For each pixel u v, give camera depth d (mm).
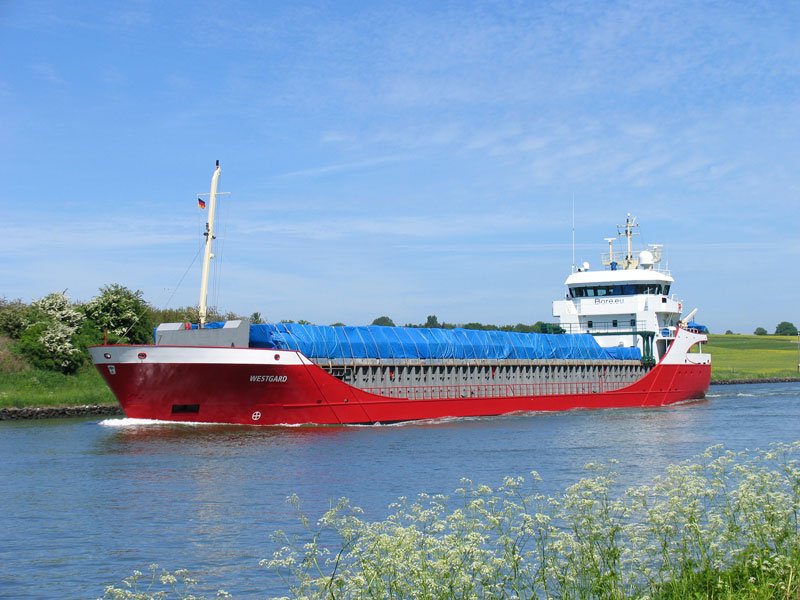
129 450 52719
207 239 68875
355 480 41312
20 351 97500
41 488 40188
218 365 61688
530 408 86188
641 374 102438
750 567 17781
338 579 16391
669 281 107625
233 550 28688
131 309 112500
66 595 24328
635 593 17203
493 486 38719
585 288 106312
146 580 25484
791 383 175250
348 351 71500
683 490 18734
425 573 15516
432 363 77875
